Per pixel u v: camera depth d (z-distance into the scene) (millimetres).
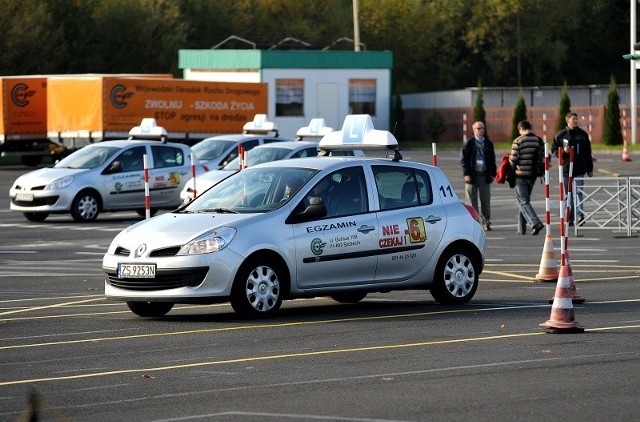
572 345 28500
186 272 32781
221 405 21969
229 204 35312
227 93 124688
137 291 33344
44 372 25828
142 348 29000
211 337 30578
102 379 24859
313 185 35000
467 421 20359
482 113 168250
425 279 36438
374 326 32281
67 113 119438
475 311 35188
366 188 35750
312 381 24266
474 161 61719
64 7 167250
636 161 125688
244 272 33344
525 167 60156
